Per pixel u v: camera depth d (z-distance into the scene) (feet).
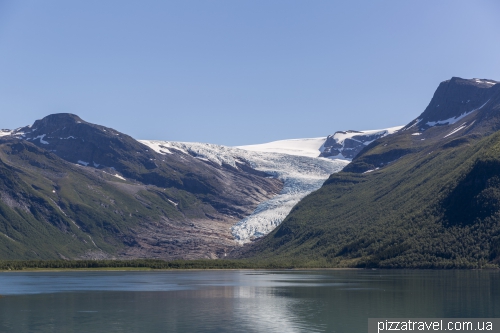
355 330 456.45
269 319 499.51
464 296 625.00
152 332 447.83
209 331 451.53
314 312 533.96
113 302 610.24
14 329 461.37
